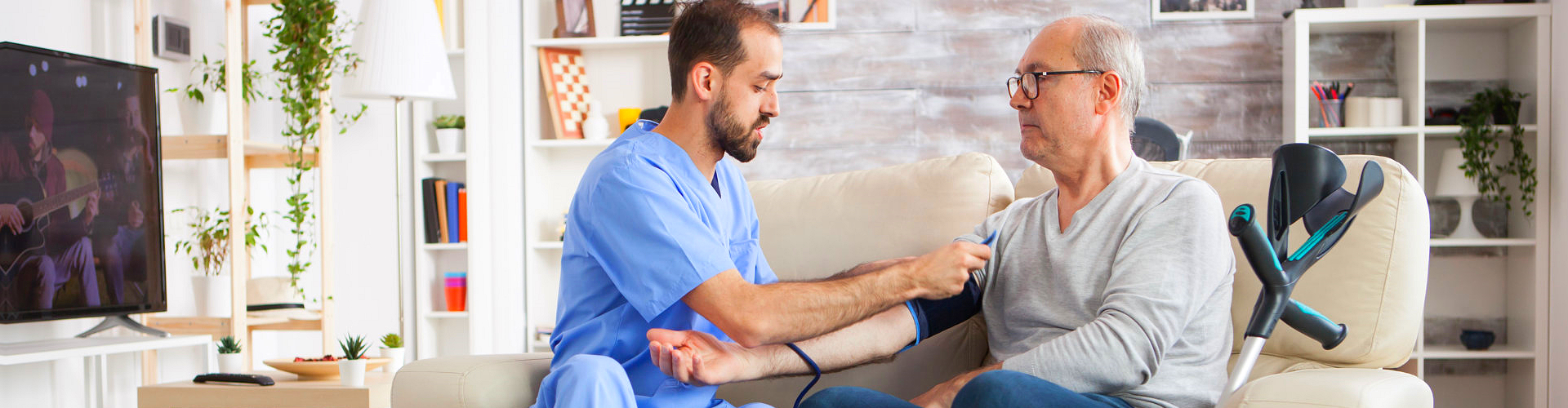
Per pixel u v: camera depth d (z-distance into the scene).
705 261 1.43
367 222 3.96
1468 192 3.61
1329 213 1.15
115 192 2.70
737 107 1.53
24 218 2.43
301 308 3.43
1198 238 1.39
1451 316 3.82
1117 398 1.37
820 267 1.94
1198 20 3.87
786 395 1.90
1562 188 3.43
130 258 2.74
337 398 2.21
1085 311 1.49
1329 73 3.84
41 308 2.47
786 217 2.01
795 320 1.41
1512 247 3.75
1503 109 3.60
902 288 1.47
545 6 4.20
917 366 1.83
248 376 2.29
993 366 1.42
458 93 4.16
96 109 2.64
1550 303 3.52
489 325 3.96
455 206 4.03
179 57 3.25
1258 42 3.84
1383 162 1.62
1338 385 1.24
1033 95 1.53
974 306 1.65
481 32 3.99
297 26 3.40
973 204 1.84
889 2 4.04
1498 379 3.82
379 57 3.37
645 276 1.44
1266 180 1.67
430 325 4.08
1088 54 1.50
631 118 4.01
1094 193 1.54
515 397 1.55
